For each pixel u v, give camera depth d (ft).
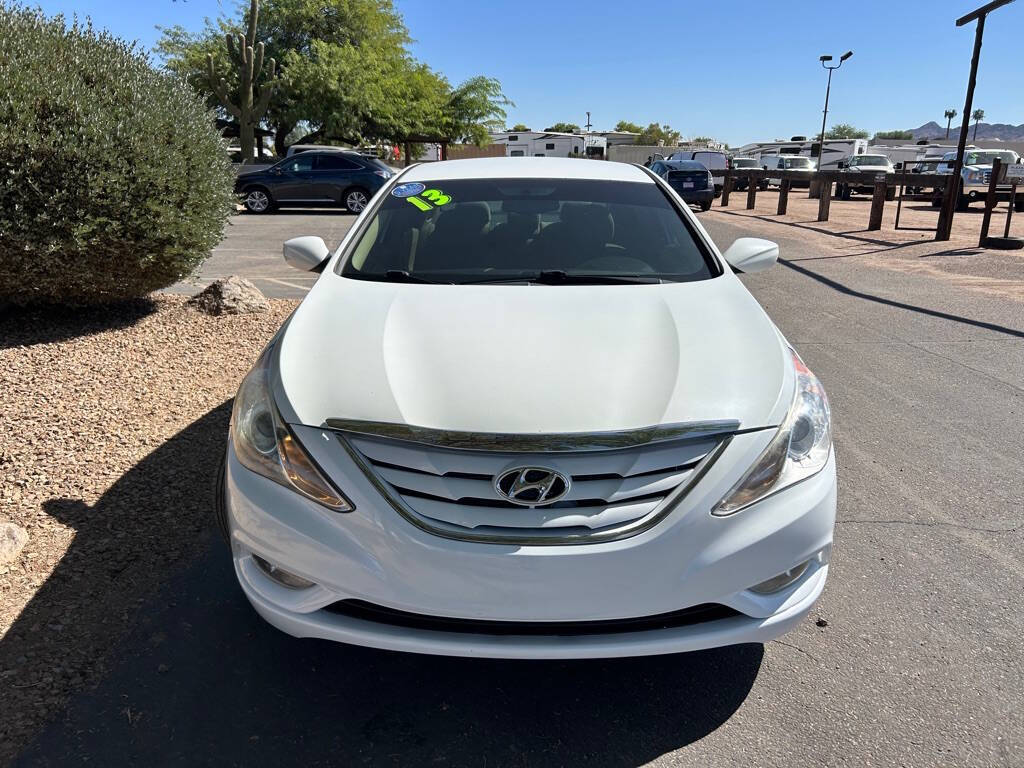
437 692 7.89
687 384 7.38
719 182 103.04
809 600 7.34
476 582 6.61
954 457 13.56
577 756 7.11
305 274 31.07
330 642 8.59
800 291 28.40
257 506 7.15
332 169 60.54
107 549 9.94
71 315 19.92
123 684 7.79
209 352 17.98
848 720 7.52
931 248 40.34
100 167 16.56
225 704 7.61
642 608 6.72
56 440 12.73
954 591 9.61
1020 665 8.30
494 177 12.65
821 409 7.86
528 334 8.29
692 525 6.73
